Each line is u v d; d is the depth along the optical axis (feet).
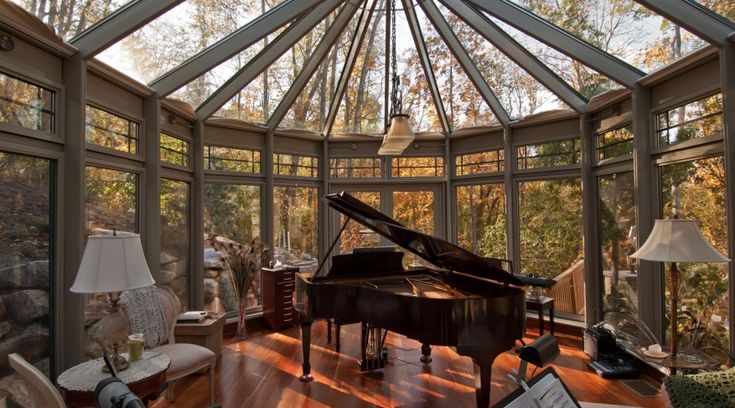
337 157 21.22
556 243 17.65
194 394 11.57
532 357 5.67
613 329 14.55
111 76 11.73
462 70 17.71
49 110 9.98
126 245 7.82
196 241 16.55
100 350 11.28
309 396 11.48
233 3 12.54
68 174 10.30
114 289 7.47
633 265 14.12
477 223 20.21
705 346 10.85
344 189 21.39
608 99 14.55
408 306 9.94
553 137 17.56
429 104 19.53
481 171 20.03
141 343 8.61
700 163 11.25
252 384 12.27
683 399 7.58
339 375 12.96
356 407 10.84
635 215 13.44
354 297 11.20
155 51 12.43
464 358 14.44
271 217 19.08
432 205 21.30
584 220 16.30
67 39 10.27
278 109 18.47
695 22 9.90
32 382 6.57
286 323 18.04
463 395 11.56
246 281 16.80
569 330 16.85
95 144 11.46
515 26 13.58
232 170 18.16
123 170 12.71
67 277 10.21
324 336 17.04
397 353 14.97
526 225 18.54
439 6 15.46
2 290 8.80
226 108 17.15
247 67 15.61
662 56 11.98
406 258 21.15
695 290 11.35
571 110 16.55
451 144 21.03
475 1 13.66
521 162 18.66
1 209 8.80
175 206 15.66
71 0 9.44
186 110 15.48
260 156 19.19
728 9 9.63
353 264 14.03
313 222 21.09
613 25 12.23
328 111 19.83
